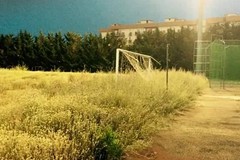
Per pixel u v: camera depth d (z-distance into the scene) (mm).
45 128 5199
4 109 6391
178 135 7258
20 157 4000
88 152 4766
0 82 14039
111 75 10836
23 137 4410
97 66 55844
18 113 6191
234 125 8750
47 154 4148
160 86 11312
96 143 4977
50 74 20969
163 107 9625
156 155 5734
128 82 9906
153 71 15195
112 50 56812
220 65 31344
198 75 26328
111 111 6699
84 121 5578
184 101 12008
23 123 5453
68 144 4484
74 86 9656
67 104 6398
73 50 56281
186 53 56781
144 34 64125
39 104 6484
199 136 7270
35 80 15625
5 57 57562
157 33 62125
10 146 4133
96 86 9406
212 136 7324
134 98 8070
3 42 57719
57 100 6680
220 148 6359
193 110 11469
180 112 10594
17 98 8023
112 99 7676
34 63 57094
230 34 59000
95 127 5324
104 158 5059
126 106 7469
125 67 12352
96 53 55812
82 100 6926
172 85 12781
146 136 6559
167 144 6461
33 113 5996
